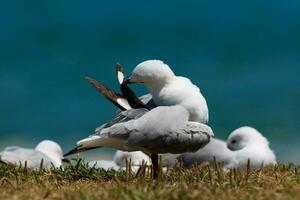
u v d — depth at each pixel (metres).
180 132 8.92
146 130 8.88
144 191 8.08
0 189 8.69
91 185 8.98
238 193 8.21
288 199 7.79
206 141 9.10
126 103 9.46
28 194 8.25
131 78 9.47
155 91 9.40
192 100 9.15
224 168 12.88
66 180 9.64
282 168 10.46
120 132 8.96
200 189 8.16
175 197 7.72
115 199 7.82
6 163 11.58
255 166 12.86
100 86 9.58
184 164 12.89
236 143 13.48
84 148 9.36
